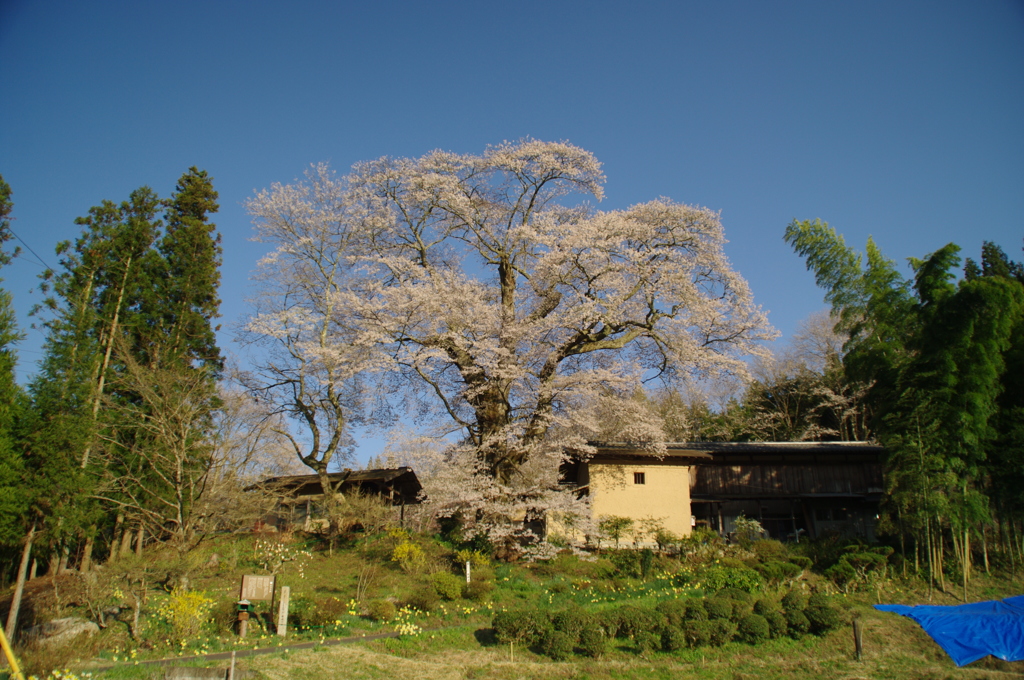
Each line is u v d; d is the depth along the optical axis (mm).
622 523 21438
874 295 23797
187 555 16062
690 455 23469
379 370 20594
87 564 16078
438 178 22188
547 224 22656
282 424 23844
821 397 36500
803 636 15203
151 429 17969
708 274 22062
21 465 14805
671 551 21188
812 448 25438
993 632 14266
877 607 16297
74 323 18469
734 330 21641
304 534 23625
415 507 25125
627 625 14719
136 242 22594
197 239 24469
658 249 21812
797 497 25234
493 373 20547
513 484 21906
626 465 23328
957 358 18391
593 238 20797
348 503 22250
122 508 17531
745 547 21109
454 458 20844
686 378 21812
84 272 21312
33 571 19172
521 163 22781
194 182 26234
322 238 24234
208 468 18109
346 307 21688
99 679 11250
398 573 18906
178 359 20969
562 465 24906
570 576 19141
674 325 20781
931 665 13938
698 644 14578
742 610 15398
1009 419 18609
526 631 14523
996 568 18703
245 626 14039
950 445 17828
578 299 20938
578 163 23359
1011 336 19266
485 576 18000
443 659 13586
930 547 17969
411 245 23938
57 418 15602
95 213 22688
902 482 18406
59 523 15000
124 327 21641
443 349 21562
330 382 21562
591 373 20906
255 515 19750
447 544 21297
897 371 21562
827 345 37281
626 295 21016
